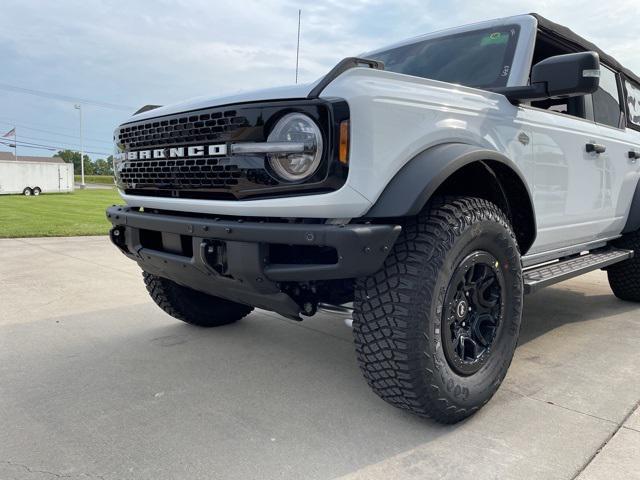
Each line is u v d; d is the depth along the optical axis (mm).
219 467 2023
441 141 2377
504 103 2824
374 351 2178
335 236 1984
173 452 2129
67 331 3799
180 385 2828
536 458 2100
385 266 2186
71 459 2068
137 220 2699
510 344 2623
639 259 4453
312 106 2035
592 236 3928
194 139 2361
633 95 4871
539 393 2754
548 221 3209
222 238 2217
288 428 2346
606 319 4277
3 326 3912
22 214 16344
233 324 4039
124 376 2949
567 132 3320
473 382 2385
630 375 3020
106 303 4664
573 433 2309
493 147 2656
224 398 2664
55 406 2551
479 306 2480
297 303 2369
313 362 3213
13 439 2223
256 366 3133
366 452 2145
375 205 2115
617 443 2219
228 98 2236
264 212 2182
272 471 2000
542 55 3625
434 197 2383
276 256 2264
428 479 1955
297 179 2084
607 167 3871
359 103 2045
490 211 2422
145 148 2648
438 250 2172
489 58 3256
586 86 2508
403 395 2201
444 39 3625
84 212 17766
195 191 2418
